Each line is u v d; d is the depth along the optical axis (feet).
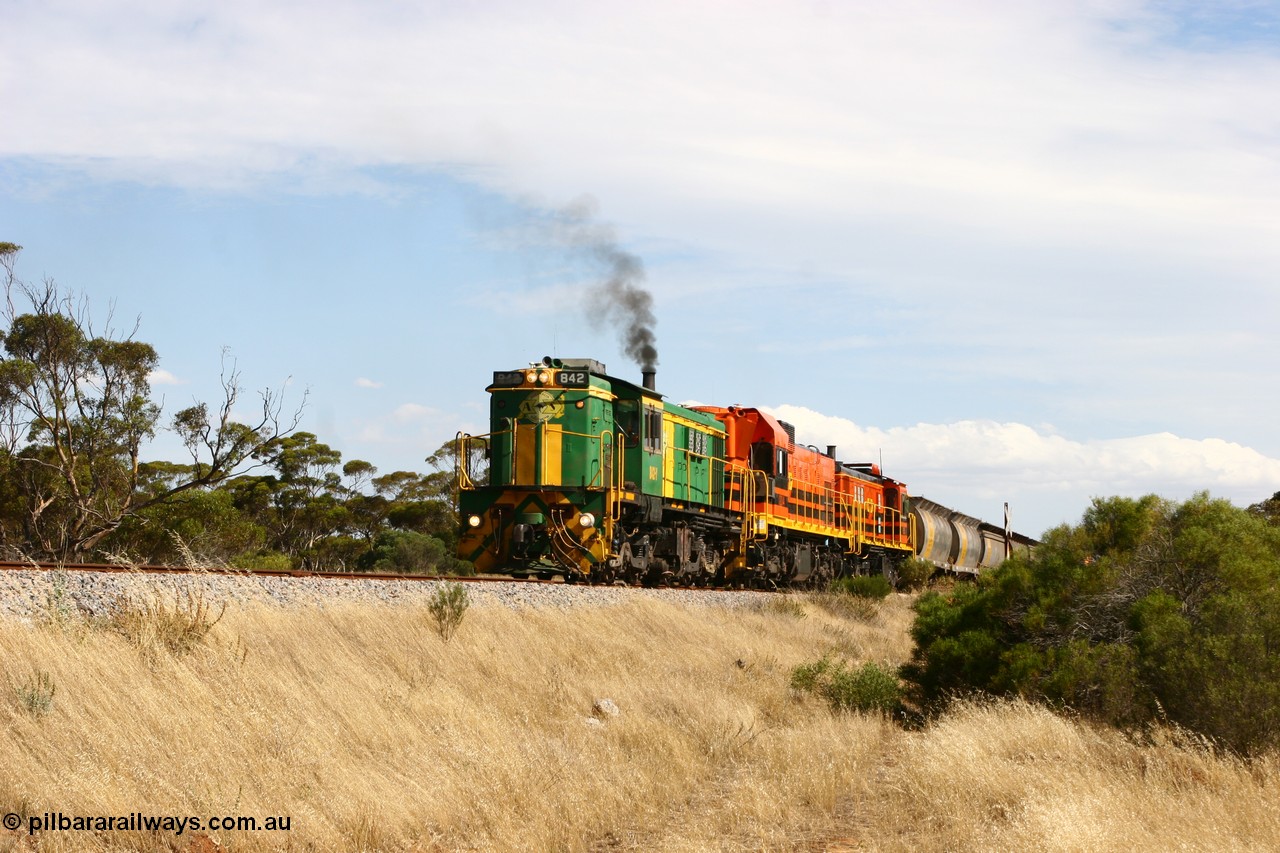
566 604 63.62
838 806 38.14
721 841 32.55
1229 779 37.27
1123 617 53.67
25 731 28.35
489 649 50.67
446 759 35.99
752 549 104.88
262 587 48.91
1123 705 47.39
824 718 53.42
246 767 30.53
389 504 193.67
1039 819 30.63
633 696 51.03
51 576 41.37
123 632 36.42
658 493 85.30
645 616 66.74
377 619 48.08
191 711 32.37
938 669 59.11
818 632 86.22
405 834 30.50
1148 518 56.90
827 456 138.31
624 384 82.58
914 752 42.37
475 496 78.02
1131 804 33.68
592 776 36.78
